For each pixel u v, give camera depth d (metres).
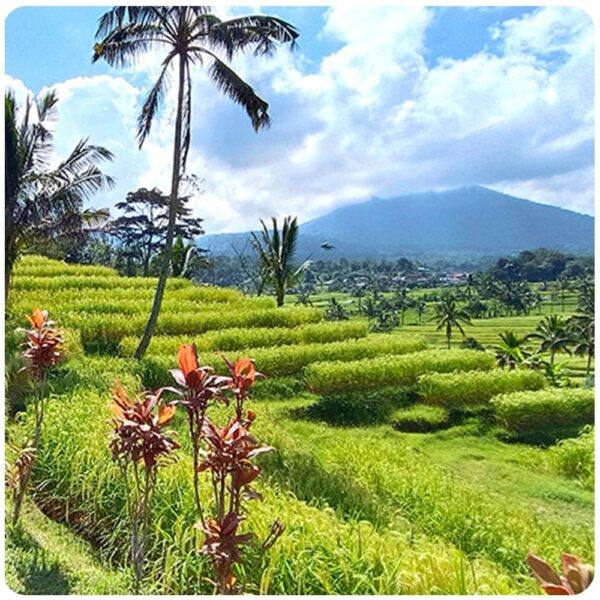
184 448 6.07
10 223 11.79
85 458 5.03
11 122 11.44
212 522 2.80
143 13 10.36
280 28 10.48
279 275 19.06
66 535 4.46
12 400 7.21
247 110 10.86
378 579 3.50
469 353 12.88
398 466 7.25
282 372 11.83
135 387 8.70
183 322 14.05
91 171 12.00
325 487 5.90
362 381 11.19
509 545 5.05
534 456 8.39
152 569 3.82
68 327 11.77
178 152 11.48
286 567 3.57
